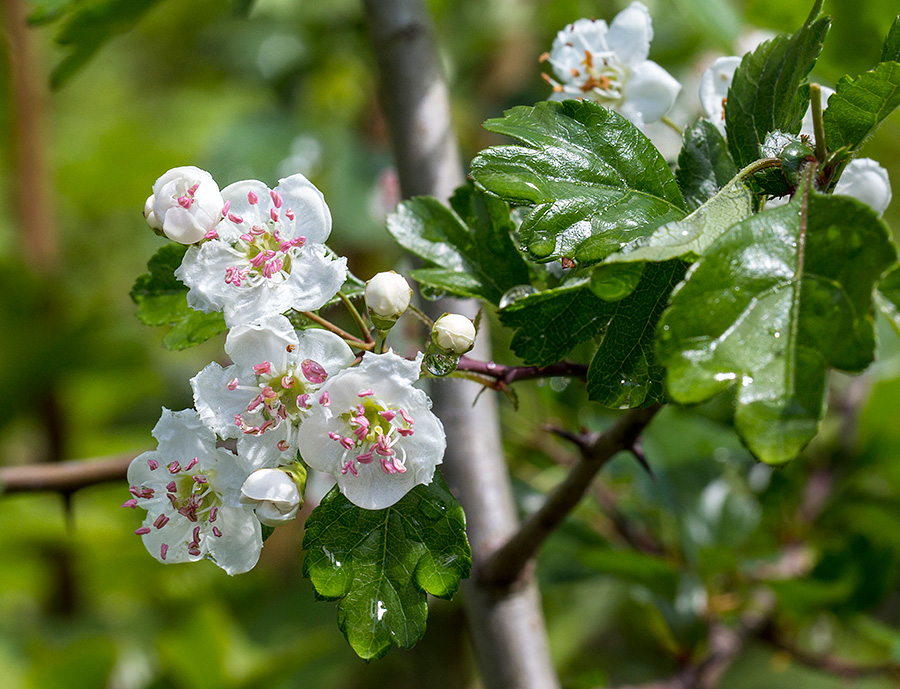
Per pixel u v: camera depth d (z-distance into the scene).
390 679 0.64
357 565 0.36
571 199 0.36
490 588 0.41
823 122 0.36
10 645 0.64
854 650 0.55
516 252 0.38
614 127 0.36
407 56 0.42
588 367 0.37
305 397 0.35
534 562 0.41
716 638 0.48
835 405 0.54
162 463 0.36
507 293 0.37
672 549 0.49
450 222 0.39
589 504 0.51
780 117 0.36
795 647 0.48
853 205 0.34
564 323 0.36
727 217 0.35
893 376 0.49
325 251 0.36
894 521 0.50
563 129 0.36
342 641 0.54
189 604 0.62
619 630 0.61
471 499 0.41
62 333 0.62
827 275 0.34
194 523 0.36
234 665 0.55
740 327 0.34
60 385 0.64
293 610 0.63
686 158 0.37
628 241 0.36
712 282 0.34
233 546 0.36
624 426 0.38
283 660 0.53
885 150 0.63
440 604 0.55
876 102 0.36
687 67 0.56
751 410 0.33
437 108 0.42
